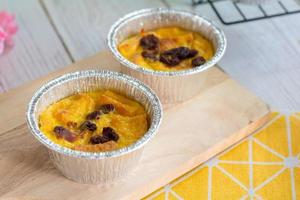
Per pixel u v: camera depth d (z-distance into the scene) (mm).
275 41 526
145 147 426
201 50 482
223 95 468
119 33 482
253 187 412
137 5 567
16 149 424
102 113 420
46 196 395
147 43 480
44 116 415
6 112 450
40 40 529
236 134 439
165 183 415
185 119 448
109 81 435
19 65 507
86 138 404
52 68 505
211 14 550
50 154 398
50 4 568
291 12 533
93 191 398
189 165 422
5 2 569
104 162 381
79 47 524
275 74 498
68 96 435
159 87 449
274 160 430
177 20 497
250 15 545
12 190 398
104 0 571
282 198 405
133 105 431
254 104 460
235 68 502
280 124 455
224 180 417
